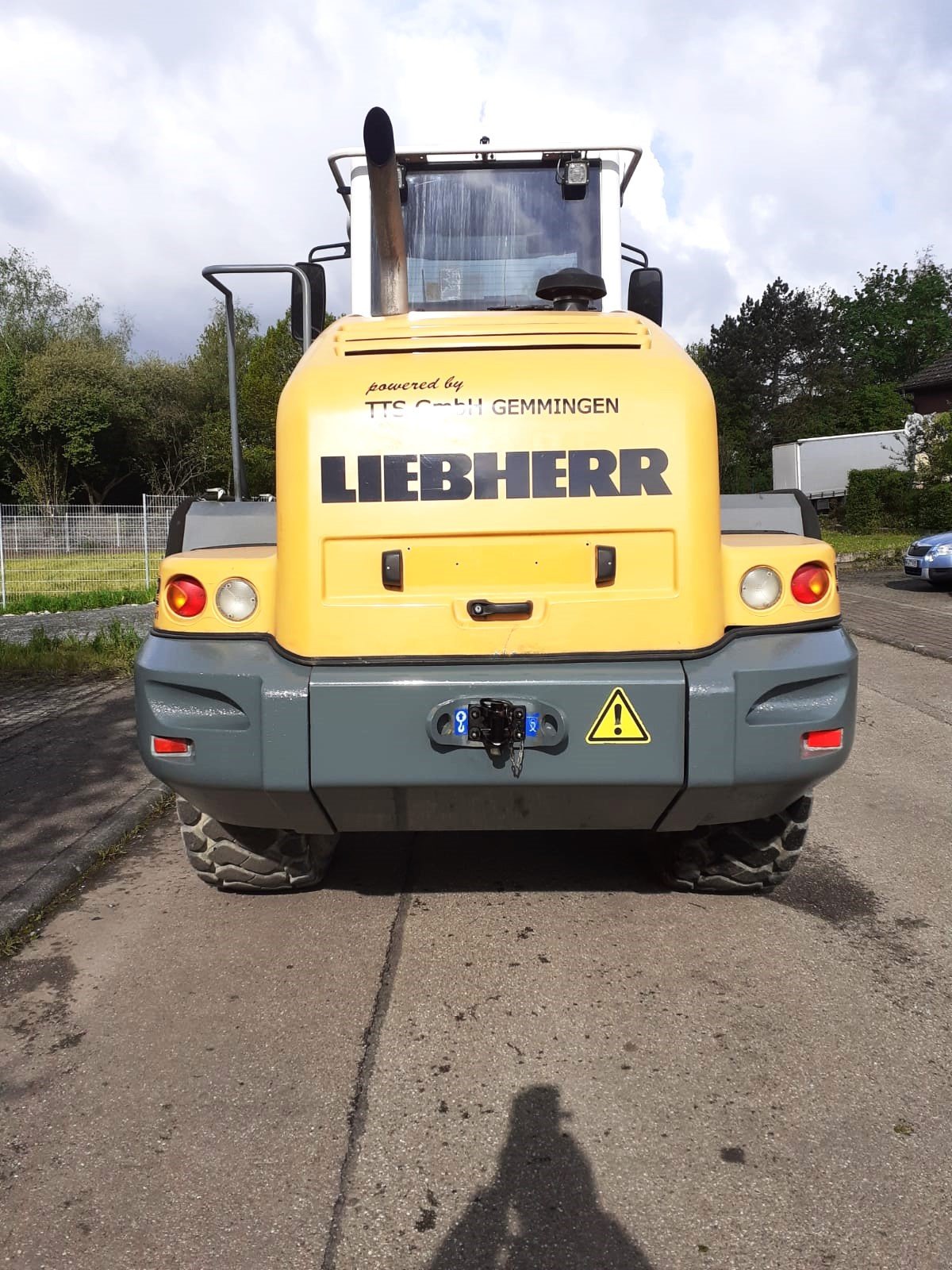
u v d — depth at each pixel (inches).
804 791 131.2
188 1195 92.4
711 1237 86.3
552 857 178.2
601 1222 88.4
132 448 2092.8
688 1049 115.6
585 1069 111.7
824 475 1332.4
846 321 2778.1
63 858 174.4
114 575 818.8
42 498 1955.0
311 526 121.0
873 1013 123.3
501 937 145.3
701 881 154.9
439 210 186.9
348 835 191.8
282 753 120.3
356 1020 122.7
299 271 170.4
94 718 293.0
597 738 118.3
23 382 1926.7
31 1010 126.3
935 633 443.5
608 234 187.5
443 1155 97.6
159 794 215.0
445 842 187.3
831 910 154.6
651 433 121.0
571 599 120.6
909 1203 90.0
